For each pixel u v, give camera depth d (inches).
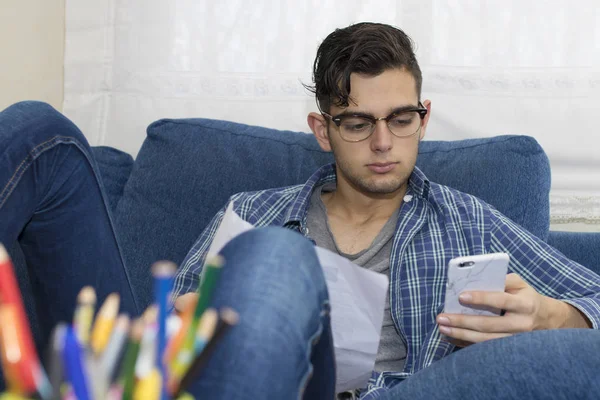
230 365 24.6
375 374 52.9
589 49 75.5
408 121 56.1
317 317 29.7
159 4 81.0
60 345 19.5
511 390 38.9
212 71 81.4
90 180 52.0
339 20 79.6
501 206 62.7
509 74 76.8
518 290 48.2
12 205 46.3
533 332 42.2
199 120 71.4
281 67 80.7
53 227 50.4
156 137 70.4
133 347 21.4
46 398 20.4
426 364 52.7
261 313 26.5
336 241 60.1
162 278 21.5
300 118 81.0
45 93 84.5
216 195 67.0
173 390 22.4
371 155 55.9
